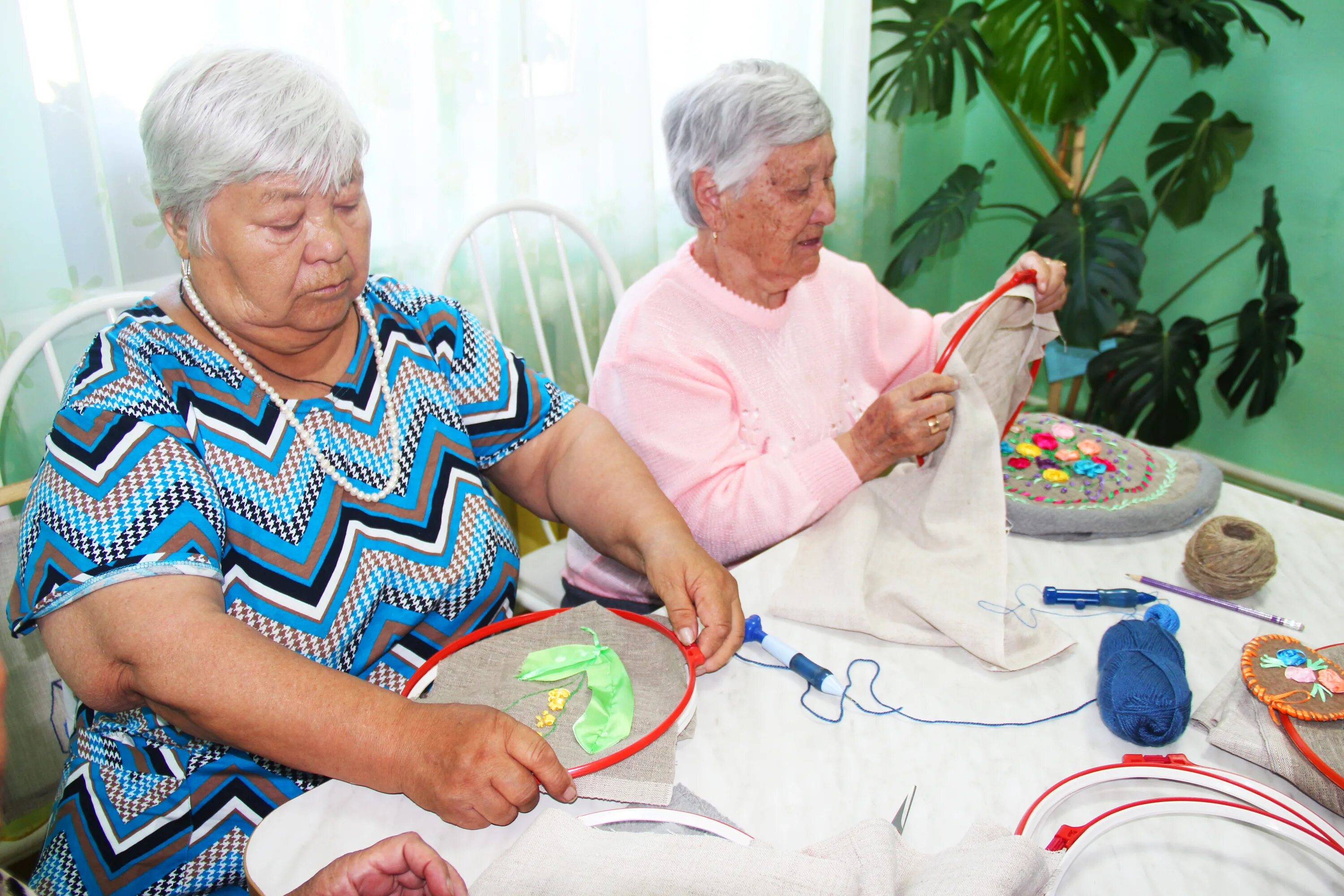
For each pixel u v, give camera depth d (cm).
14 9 112
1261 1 194
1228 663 82
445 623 97
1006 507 101
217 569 77
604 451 106
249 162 72
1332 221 199
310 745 69
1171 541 102
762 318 122
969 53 209
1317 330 207
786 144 106
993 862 55
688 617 84
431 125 152
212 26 129
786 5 192
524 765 66
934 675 82
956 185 217
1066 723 76
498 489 119
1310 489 213
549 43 161
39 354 126
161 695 70
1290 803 64
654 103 185
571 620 85
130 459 75
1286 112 200
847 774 71
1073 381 228
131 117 127
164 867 83
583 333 166
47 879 83
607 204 178
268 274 76
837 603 89
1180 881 61
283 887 62
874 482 108
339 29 139
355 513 88
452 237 141
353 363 91
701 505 115
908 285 261
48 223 121
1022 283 109
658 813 64
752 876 55
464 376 101
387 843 59
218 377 83
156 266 136
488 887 56
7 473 128
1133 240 229
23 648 99
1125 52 198
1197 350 210
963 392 101
